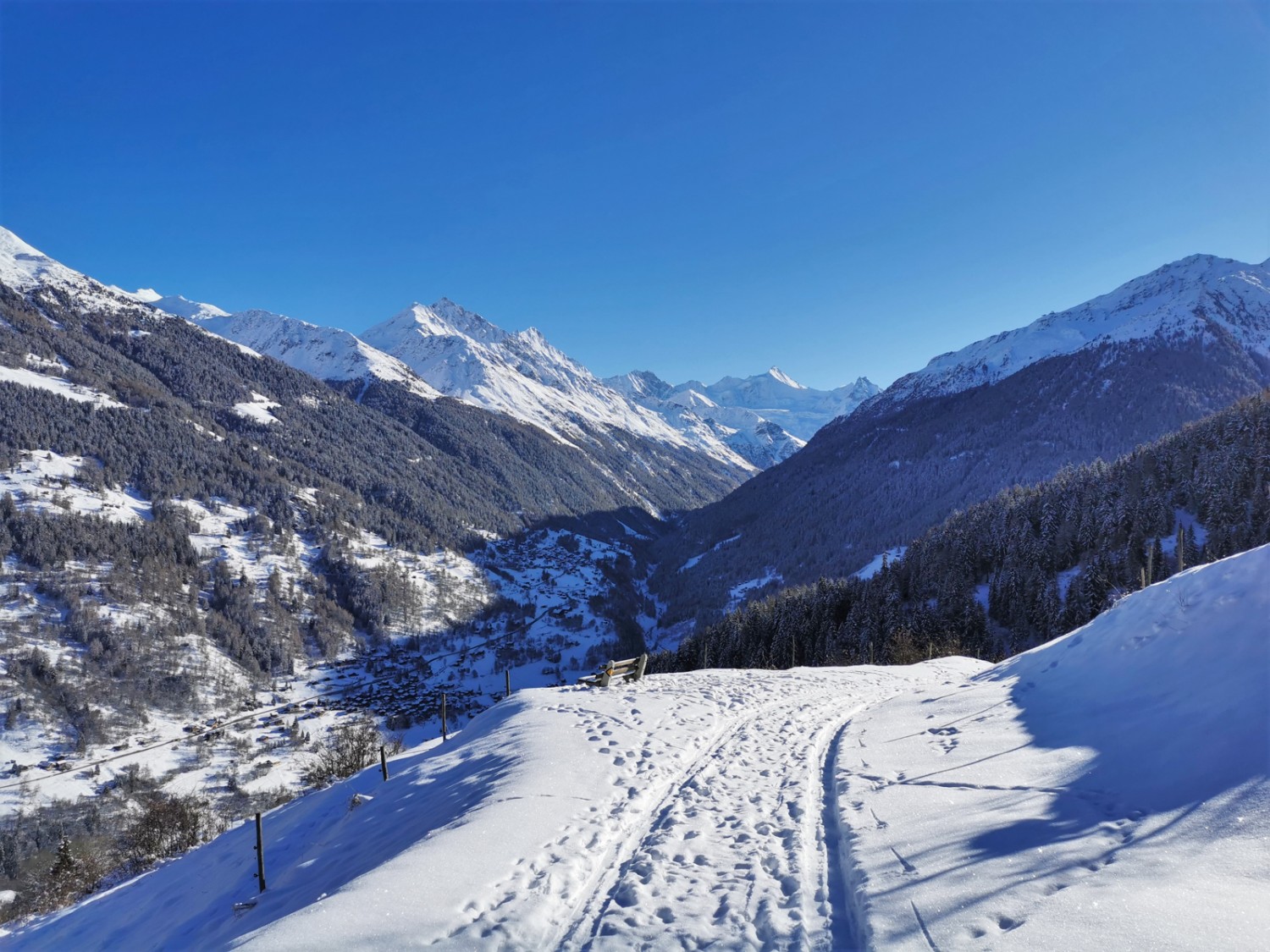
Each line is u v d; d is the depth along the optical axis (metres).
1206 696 9.48
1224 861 5.99
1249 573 11.42
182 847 32.72
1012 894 6.29
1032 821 7.93
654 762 13.05
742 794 11.22
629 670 23.02
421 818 12.12
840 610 82.69
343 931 7.30
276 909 10.73
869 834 8.75
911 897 6.70
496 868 8.58
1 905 30.22
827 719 16.66
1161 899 5.61
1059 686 13.31
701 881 8.03
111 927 15.73
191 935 12.26
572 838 9.55
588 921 7.38
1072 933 5.46
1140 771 8.57
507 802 10.78
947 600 70.94
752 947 6.48
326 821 16.17
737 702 18.59
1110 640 13.48
